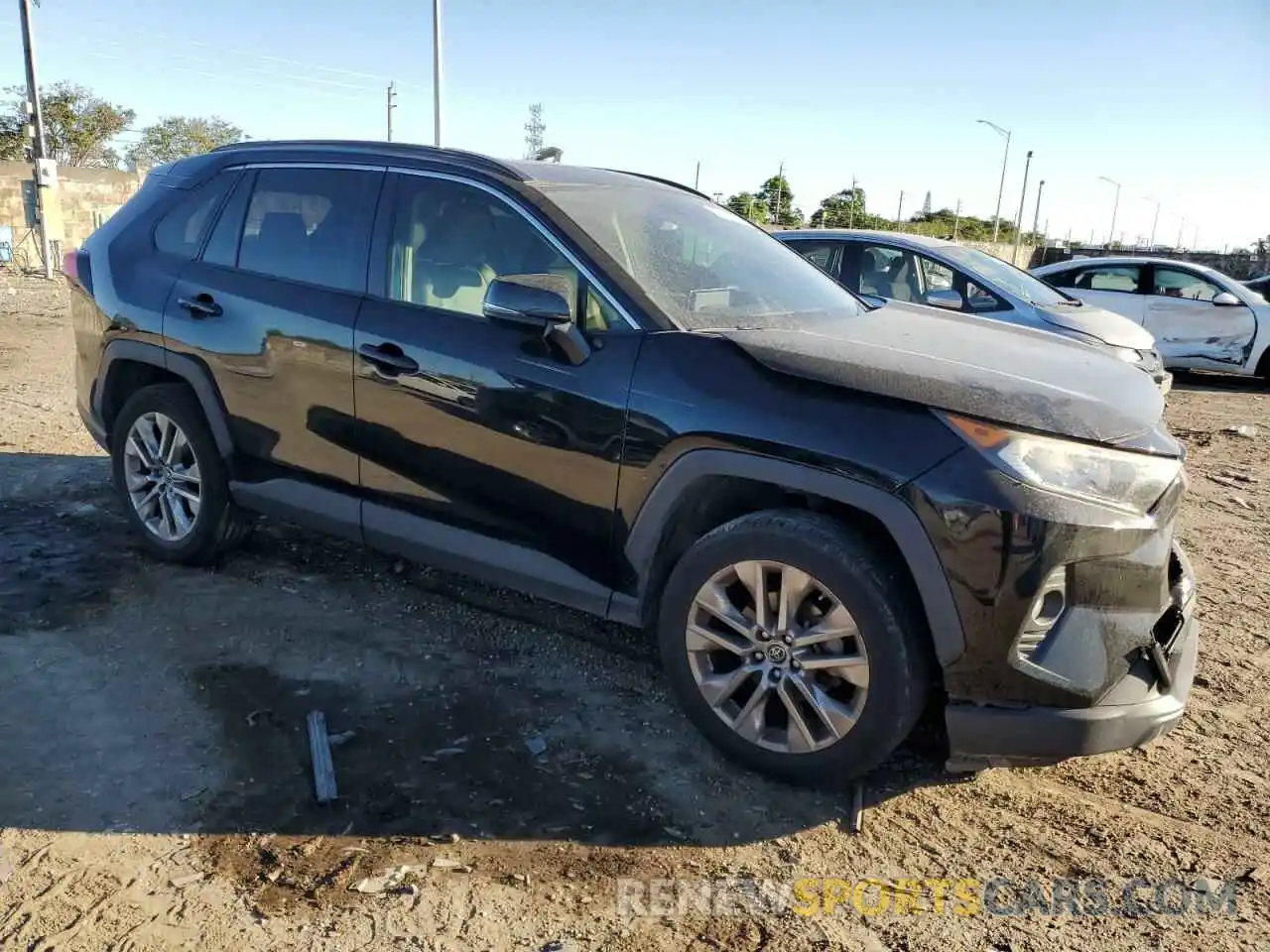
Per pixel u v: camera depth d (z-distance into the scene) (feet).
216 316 13.75
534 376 10.94
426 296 12.16
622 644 13.15
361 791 9.73
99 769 9.90
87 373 15.79
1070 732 9.08
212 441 14.23
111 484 18.83
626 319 10.84
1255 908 8.61
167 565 15.05
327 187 13.37
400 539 12.40
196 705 11.16
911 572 9.22
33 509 17.24
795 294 12.92
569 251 11.27
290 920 8.02
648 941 8.01
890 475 9.10
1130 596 9.27
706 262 12.44
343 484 12.83
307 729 10.77
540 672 12.30
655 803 9.78
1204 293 41.93
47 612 13.24
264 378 13.28
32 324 42.52
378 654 12.56
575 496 10.84
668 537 10.78
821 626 9.64
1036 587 8.83
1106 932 8.30
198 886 8.36
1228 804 10.15
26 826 8.98
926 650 9.42
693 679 10.44
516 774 10.15
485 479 11.47
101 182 85.76
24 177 79.66
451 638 13.11
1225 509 21.65
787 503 10.37
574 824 9.41
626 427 10.39
